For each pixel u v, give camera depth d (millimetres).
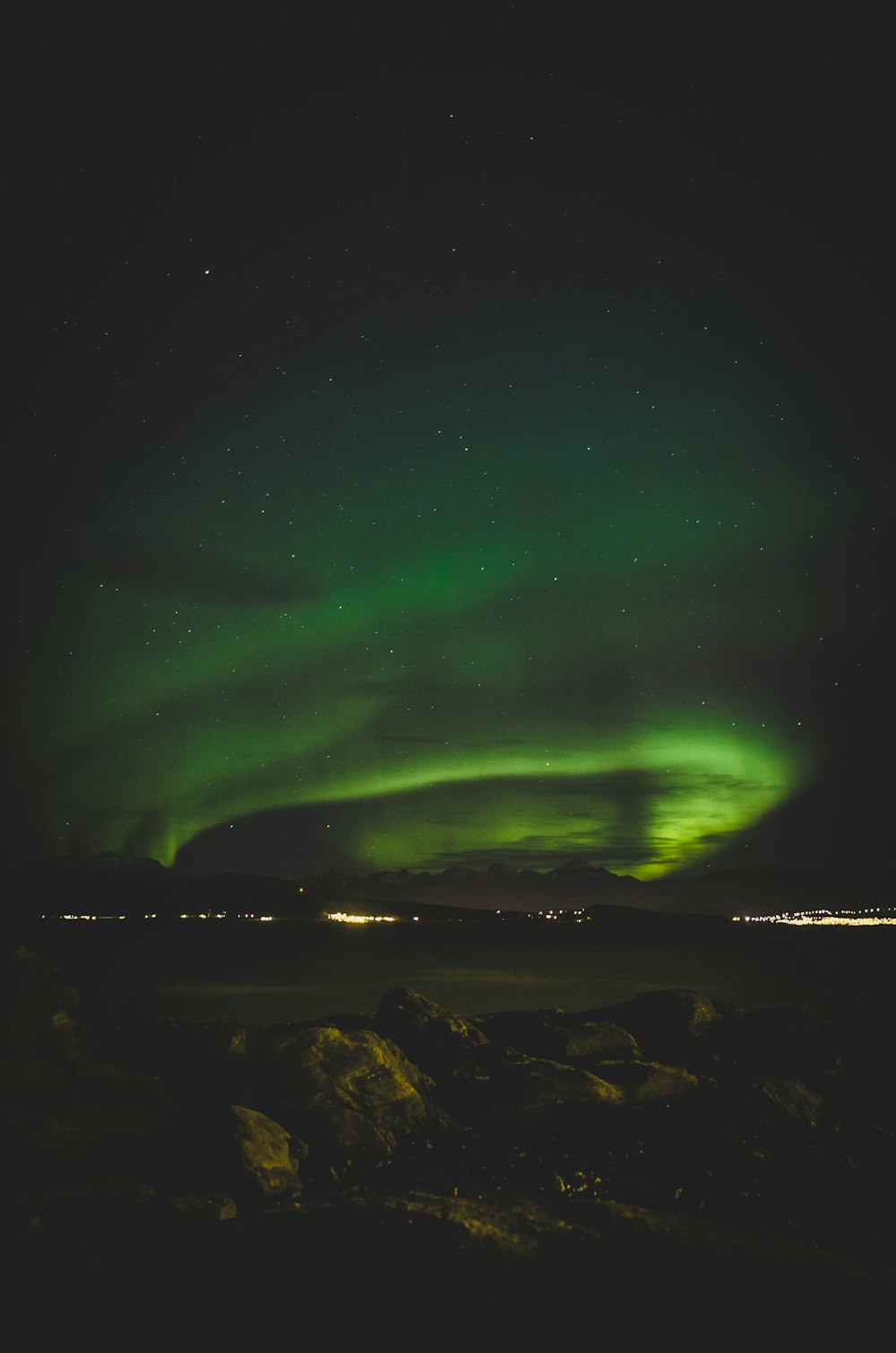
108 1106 11172
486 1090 11492
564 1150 10305
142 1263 7289
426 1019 12977
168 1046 12711
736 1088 11320
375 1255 7402
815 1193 9289
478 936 133500
